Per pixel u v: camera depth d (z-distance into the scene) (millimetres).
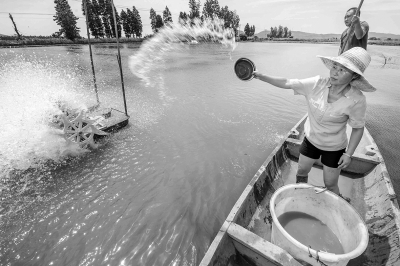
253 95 10594
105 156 5375
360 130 2225
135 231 3461
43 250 3146
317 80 2330
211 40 57844
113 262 3002
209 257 1911
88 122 5434
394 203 2598
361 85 2029
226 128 7039
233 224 2209
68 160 5156
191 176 4766
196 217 3736
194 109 8578
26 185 4348
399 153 5949
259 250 1947
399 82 14133
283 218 2596
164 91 11031
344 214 2324
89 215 3742
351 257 1787
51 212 3773
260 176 3086
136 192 4293
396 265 1943
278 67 18969
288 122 7629
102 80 12922
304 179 3037
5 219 3605
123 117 6863
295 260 1849
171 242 3285
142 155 5469
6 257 3047
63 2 51250
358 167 3682
